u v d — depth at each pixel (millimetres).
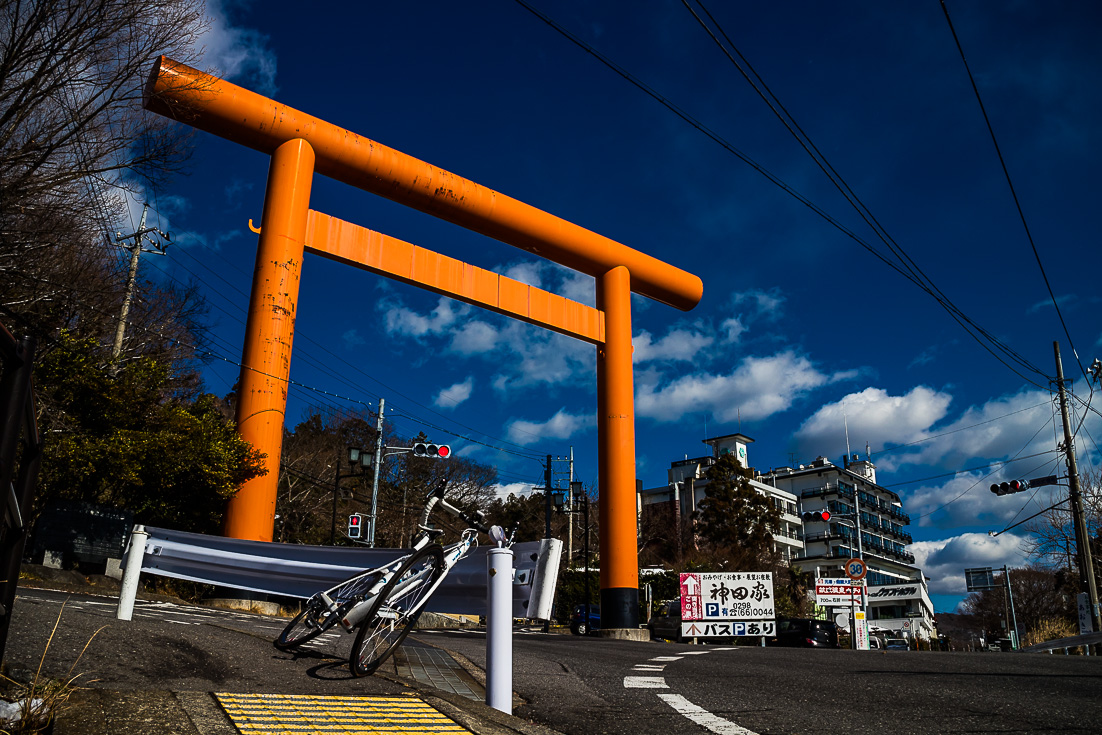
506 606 5164
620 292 24562
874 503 75375
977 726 5316
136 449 15828
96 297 18516
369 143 19734
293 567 9016
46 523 15562
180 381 24297
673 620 31609
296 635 6164
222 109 17438
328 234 18703
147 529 8930
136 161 11695
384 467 48531
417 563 6387
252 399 16781
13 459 2709
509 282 22156
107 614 7164
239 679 4887
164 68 14828
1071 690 7098
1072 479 25781
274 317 17219
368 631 5746
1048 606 70875
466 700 5027
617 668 8523
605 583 22516
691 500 65562
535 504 55469
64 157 11391
